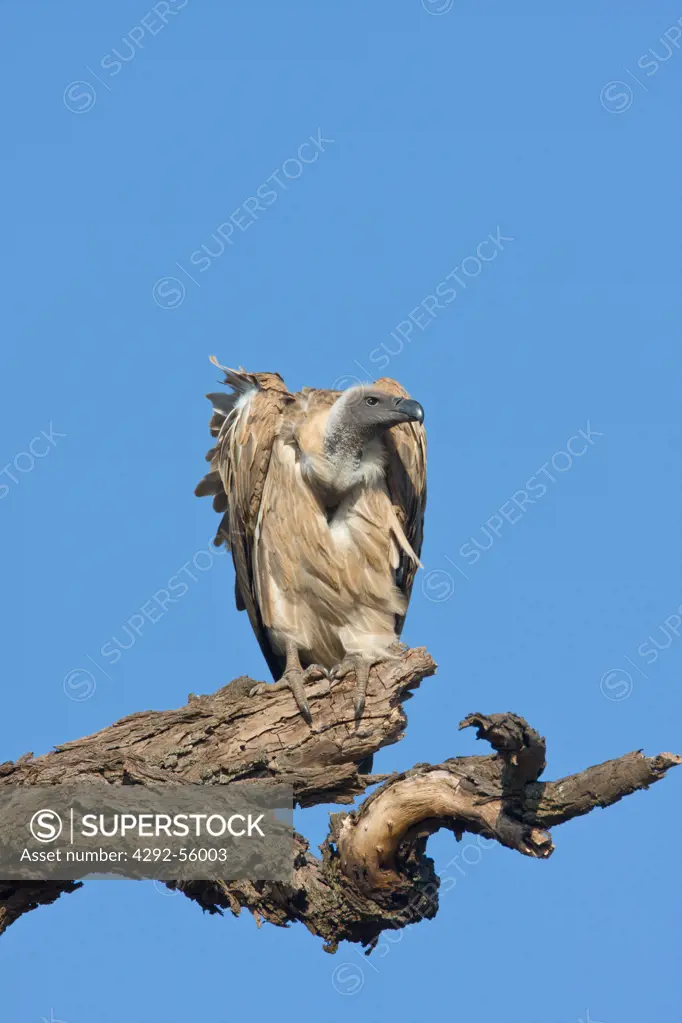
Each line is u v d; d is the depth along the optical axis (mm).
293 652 20172
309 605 20297
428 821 16219
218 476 22172
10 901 16578
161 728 17344
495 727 14422
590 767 15062
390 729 17781
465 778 15977
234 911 16734
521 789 15273
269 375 20906
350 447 19922
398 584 21297
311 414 20328
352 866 16688
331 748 17609
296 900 17078
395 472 20906
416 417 19547
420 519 21719
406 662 17906
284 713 17625
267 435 20203
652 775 14711
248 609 21234
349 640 20172
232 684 17906
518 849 15391
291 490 20078
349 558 20156
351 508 20312
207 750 17359
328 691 17766
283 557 20141
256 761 17281
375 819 16328
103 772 16594
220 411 22062
